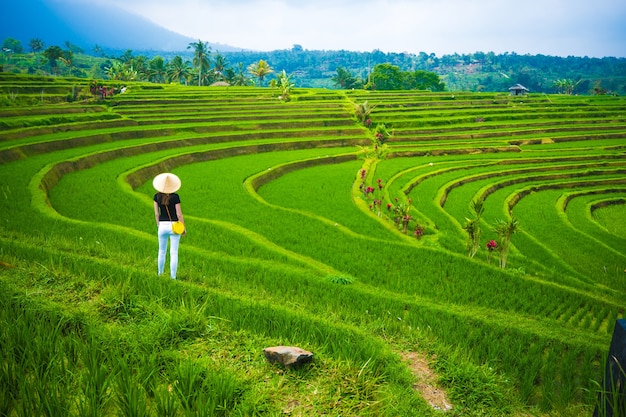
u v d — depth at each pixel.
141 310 6.89
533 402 6.39
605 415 4.31
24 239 12.45
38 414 4.28
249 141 49.31
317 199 29.45
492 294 13.64
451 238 22.36
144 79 126.75
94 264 9.56
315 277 12.84
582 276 19.42
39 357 5.11
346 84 141.88
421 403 5.52
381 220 24.75
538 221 29.81
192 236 17.11
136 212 20.62
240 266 13.02
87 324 6.23
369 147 53.78
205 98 72.12
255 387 5.23
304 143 51.25
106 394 4.79
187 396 4.86
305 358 5.72
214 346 6.10
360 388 5.49
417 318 9.81
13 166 26.94
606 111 80.19
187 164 38.09
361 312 10.17
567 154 53.66
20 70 143.12
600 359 8.41
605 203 38.84
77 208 20.81
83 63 182.62
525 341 8.88
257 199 26.12
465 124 69.50
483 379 6.22
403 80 142.50
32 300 6.60
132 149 37.44
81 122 45.06
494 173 43.28
